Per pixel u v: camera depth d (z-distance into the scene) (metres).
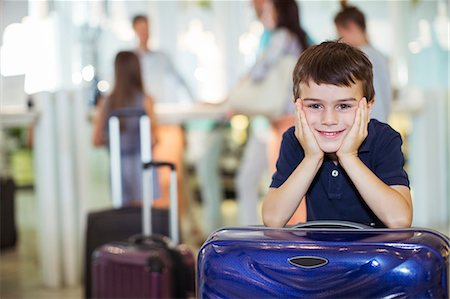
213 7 8.31
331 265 1.71
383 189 1.86
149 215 3.79
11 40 6.98
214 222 6.36
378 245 1.70
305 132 1.91
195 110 5.35
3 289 5.02
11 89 6.30
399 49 8.05
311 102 1.89
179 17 8.28
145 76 6.11
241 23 8.32
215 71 8.38
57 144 5.05
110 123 4.43
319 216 2.10
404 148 7.54
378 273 1.68
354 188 2.02
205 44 8.36
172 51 8.27
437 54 8.12
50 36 6.66
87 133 5.29
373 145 1.97
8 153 10.27
